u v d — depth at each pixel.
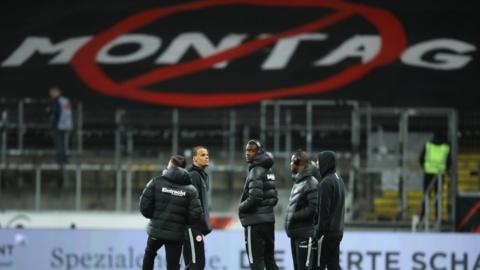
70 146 89.75
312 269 46.09
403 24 100.94
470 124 89.50
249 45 100.81
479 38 100.06
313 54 100.06
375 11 101.75
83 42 101.06
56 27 101.62
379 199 82.25
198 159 48.66
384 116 87.56
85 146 90.56
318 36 100.94
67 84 99.38
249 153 47.97
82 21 101.94
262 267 48.06
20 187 84.50
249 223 47.72
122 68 100.12
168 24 102.25
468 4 101.19
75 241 61.91
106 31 101.75
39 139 90.00
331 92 98.44
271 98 98.38
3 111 91.12
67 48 100.75
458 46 99.75
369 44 100.38
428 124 86.56
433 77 98.69
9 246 61.94
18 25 101.31
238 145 89.06
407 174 84.00
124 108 98.69
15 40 100.69
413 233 60.84
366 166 85.00
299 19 101.94
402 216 79.88
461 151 89.38
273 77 99.38
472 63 99.00
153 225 45.53
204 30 101.94
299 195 46.72
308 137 85.75
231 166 85.12
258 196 47.22
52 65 99.81
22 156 88.50
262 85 99.06
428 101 98.19
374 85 98.62
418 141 86.62
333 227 45.16
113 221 81.12
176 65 100.12
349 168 85.25
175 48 101.06
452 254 60.88
